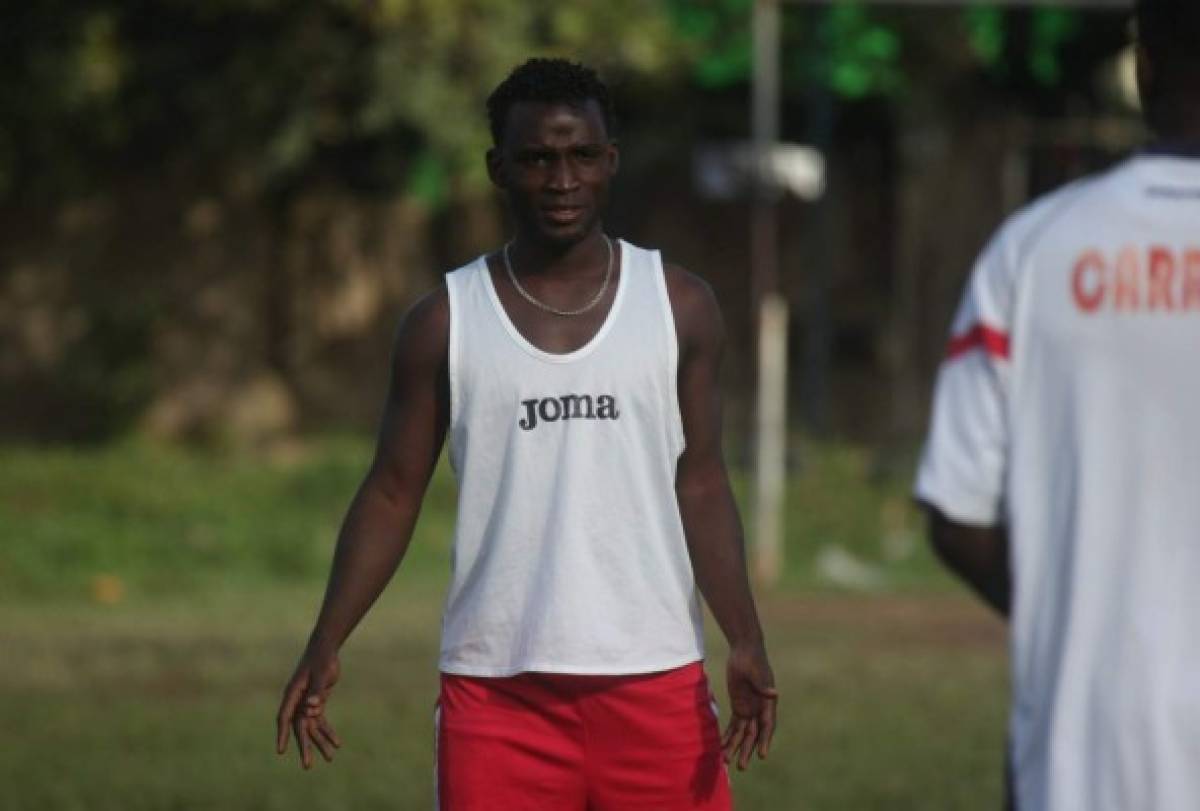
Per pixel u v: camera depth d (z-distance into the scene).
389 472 15.75
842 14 68.94
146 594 52.53
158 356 74.12
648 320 15.34
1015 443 11.80
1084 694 11.52
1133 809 11.39
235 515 61.69
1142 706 11.38
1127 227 11.69
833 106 75.56
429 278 76.19
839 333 77.75
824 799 26.56
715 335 15.62
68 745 30.20
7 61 64.31
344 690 34.97
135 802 26.48
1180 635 11.42
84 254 73.44
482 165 62.88
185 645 40.66
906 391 75.94
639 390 15.23
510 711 15.34
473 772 15.32
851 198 78.06
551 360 15.17
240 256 74.56
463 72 62.47
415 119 61.91
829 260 73.88
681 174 77.25
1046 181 74.19
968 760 29.06
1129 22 13.07
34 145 66.88
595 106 15.45
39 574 53.75
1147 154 11.90
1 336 73.19
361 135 67.12
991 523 12.02
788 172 55.62
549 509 15.20
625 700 15.22
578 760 15.34
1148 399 11.54
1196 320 11.52
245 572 56.25
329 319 75.38
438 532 58.91
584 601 15.15
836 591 51.38
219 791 27.06
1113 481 11.55
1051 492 11.72
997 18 69.62
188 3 62.53
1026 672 11.78
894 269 77.56
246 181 73.81
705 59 70.31
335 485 64.44
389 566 15.88
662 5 66.00
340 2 60.69
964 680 36.28
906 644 41.75
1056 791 11.50
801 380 77.69
